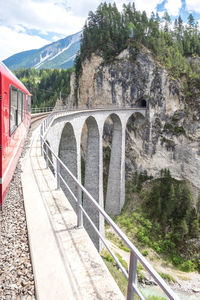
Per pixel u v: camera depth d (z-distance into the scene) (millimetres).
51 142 18359
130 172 57562
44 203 7340
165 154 54688
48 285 3916
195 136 51719
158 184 53781
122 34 62094
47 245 5086
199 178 51688
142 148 56375
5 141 6695
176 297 1954
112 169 46219
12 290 3902
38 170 10656
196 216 43656
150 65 54125
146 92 54375
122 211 46875
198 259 36875
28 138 17594
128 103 57188
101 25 72375
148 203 49281
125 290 11977
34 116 37469
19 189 8531
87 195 4516
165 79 52781
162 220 43875
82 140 67625
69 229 5730
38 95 122438
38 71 189875
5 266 4523
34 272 4254
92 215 31766
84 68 66062
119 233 3232
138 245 38500
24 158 12453
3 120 6359
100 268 4332
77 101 72312
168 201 46156
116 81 57500
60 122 21000
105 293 3701
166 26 84812
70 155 26078
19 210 6965
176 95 52562
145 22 74000
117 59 58031
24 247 5172
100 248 28672
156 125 54500
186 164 52969
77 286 3855
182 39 77062
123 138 44938
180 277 33156
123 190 47750
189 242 39344
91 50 64875
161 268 34750
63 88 94812
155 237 41094
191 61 66125
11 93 7824
